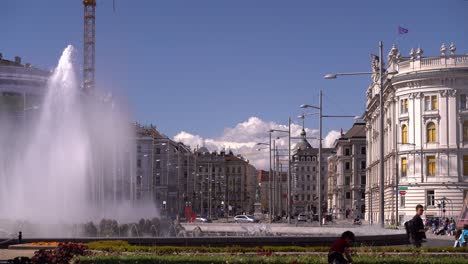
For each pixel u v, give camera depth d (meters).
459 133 98.12
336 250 21.69
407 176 101.81
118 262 25.58
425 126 100.19
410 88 101.88
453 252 31.08
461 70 97.19
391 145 108.75
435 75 98.44
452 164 98.06
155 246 33.44
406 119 102.56
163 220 54.16
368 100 139.00
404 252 30.58
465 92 98.06
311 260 24.89
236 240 35.81
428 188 99.00
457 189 97.31
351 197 170.50
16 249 34.25
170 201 167.62
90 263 25.59
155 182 162.00
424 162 100.06
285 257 26.45
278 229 57.88
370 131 139.50
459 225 72.38
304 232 55.28
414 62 101.88
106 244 33.38
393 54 109.19
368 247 32.91
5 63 116.06
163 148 165.12
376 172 127.50
